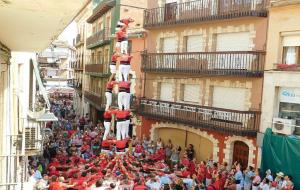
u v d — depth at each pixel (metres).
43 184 12.65
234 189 15.95
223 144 20.41
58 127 29.95
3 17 5.37
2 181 7.75
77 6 4.55
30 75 17.77
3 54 8.30
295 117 17.27
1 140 8.26
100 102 35.12
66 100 57.69
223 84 20.88
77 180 13.69
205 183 16.94
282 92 17.84
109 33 34.94
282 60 17.97
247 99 19.50
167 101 24.39
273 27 18.23
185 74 23.34
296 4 16.97
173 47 24.98
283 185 15.30
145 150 21.33
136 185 13.55
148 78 26.69
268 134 17.67
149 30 26.64
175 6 24.16
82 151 20.31
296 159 16.33
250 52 18.94
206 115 21.22
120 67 15.70
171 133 24.55
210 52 21.22
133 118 27.06
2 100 8.42
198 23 22.33
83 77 48.88
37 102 18.55
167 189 13.73
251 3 19.31
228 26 20.80
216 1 21.19
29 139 13.90
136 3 32.75
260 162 18.30
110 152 16.42
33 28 6.40
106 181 13.38
